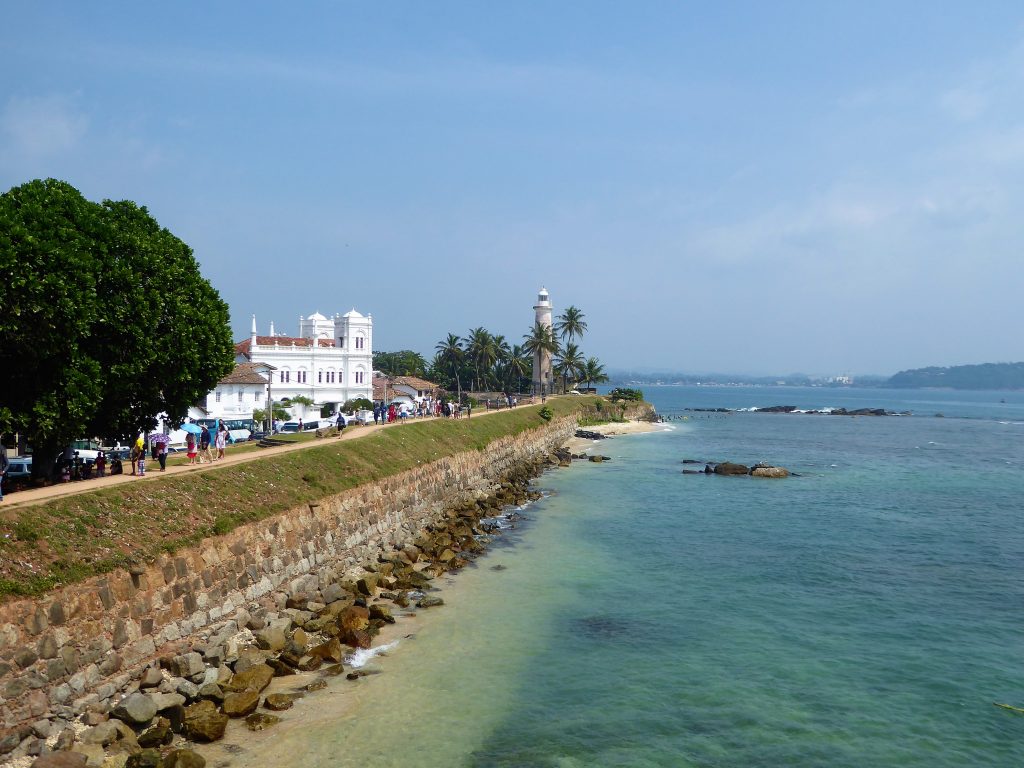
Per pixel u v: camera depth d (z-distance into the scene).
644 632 29.83
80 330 27.52
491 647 27.80
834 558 41.81
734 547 44.22
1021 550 44.12
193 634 24.98
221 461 38.03
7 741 17.61
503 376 168.88
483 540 45.47
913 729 22.27
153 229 36.41
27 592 19.84
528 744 20.91
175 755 18.02
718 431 146.50
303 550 33.16
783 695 24.38
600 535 47.16
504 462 74.25
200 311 35.75
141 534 25.31
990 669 26.62
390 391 118.25
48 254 26.58
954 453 104.44
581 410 142.25
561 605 32.91
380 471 46.03
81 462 36.50
